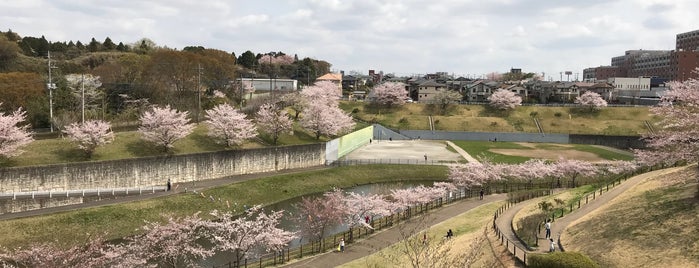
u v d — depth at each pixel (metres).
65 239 38.03
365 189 62.31
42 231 38.47
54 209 42.19
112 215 42.72
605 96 139.75
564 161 64.62
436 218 45.47
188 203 48.38
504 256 30.11
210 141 63.41
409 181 67.06
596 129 104.62
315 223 41.50
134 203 45.22
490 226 39.03
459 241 35.94
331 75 166.88
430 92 140.88
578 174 61.81
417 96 145.38
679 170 42.28
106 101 75.94
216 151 59.16
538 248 31.28
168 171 54.62
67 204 43.88
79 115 60.75
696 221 28.22
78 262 28.38
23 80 66.00
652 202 33.78
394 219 45.59
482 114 117.81
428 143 97.19
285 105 95.94
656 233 28.55
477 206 50.06
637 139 94.88
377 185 64.81
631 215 32.59
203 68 83.38
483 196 55.19
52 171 45.84
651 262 25.86
